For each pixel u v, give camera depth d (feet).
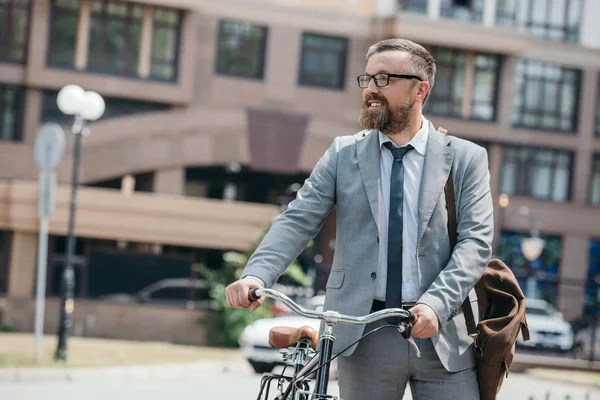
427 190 15.25
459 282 14.43
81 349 70.03
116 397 45.44
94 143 110.01
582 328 104.73
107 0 109.60
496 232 126.41
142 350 73.92
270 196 126.62
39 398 43.42
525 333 15.55
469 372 15.14
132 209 99.81
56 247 101.86
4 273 98.89
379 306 15.14
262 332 63.26
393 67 15.17
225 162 114.73
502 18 123.85
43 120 108.17
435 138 15.64
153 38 111.04
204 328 95.30
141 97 110.32
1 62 106.73
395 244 15.17
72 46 108.78
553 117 128.26
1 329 94.84
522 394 49.75
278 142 115.65
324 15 116.88
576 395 49.65
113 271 98.37
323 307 15.52
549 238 128.67
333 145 16.07
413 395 15.42
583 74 128.57
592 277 129.08
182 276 98.27
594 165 129.29
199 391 50.03
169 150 112.68
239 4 114.52
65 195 98.27
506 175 126.62
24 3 107.55
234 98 114.73
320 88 116.88
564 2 128.98
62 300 60.95
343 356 15.33
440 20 119.85
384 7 120.26
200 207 101.24
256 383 55.67
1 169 106.52
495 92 125.08
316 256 110.93
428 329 13.84
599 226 129.18
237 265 95.76
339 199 15.58
